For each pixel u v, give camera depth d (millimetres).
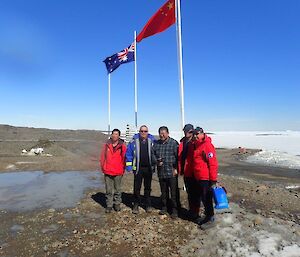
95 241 4012
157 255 3641
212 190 4297
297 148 21031
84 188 6902
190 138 4605
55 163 10609
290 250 3598
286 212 5070
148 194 5004
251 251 3613
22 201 5863
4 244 3967
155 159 4832
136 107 10148
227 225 4305
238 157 15188
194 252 3684
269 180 8828
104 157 5102
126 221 4648
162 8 7195
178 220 4625
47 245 3912
